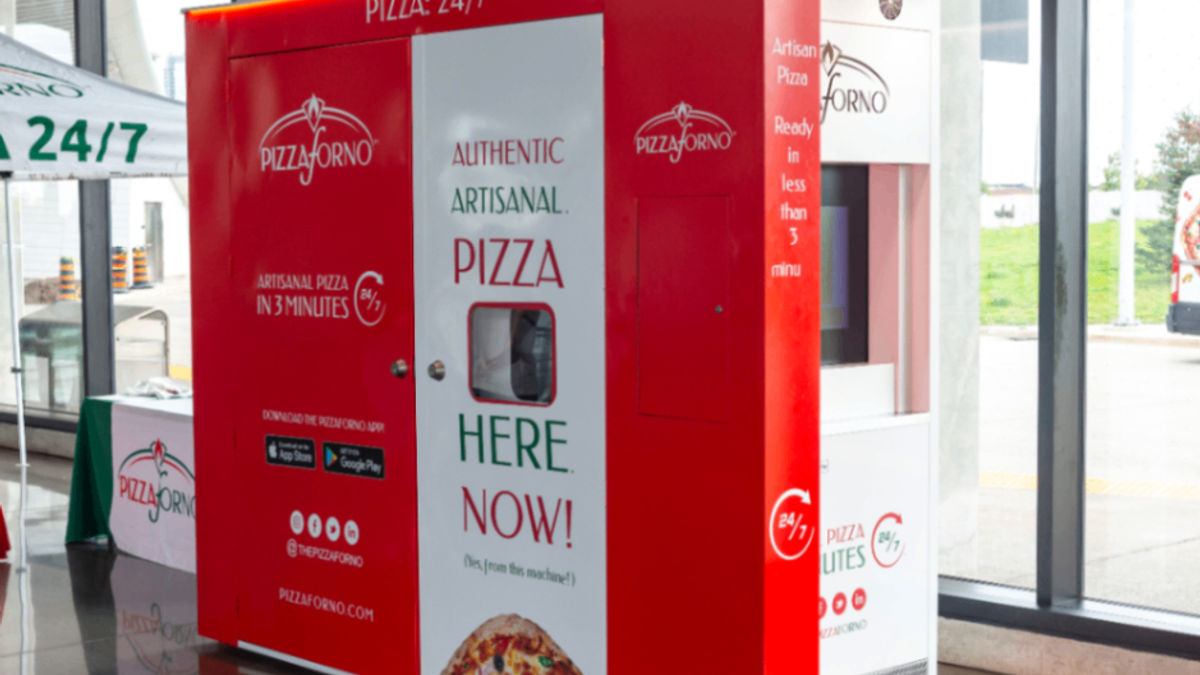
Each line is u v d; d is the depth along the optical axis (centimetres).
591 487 358
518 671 380
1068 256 443
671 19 330
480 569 387
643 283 342
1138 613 427
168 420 580
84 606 525
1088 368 445
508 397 378
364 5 404
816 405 329
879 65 368
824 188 375
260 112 436
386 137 401
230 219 448
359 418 415
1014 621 439
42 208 883
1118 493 439
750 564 322
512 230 372
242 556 454
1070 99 441
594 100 351
